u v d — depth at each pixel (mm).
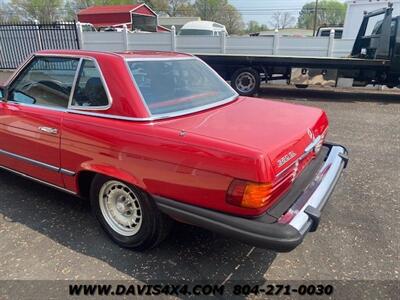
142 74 2949
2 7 58062
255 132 2602
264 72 10984
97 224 3348
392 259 2932
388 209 3740
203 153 2365
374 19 12930
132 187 2734
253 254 2957
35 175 3473
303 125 2895
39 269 2736
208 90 3477
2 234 3174
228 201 2309
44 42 15383
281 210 2393
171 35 13641
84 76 2990
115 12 36188
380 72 10258
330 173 3064
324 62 10258
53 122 3082
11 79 3590
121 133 2678
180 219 2523
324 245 3104
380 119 7934
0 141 3695
